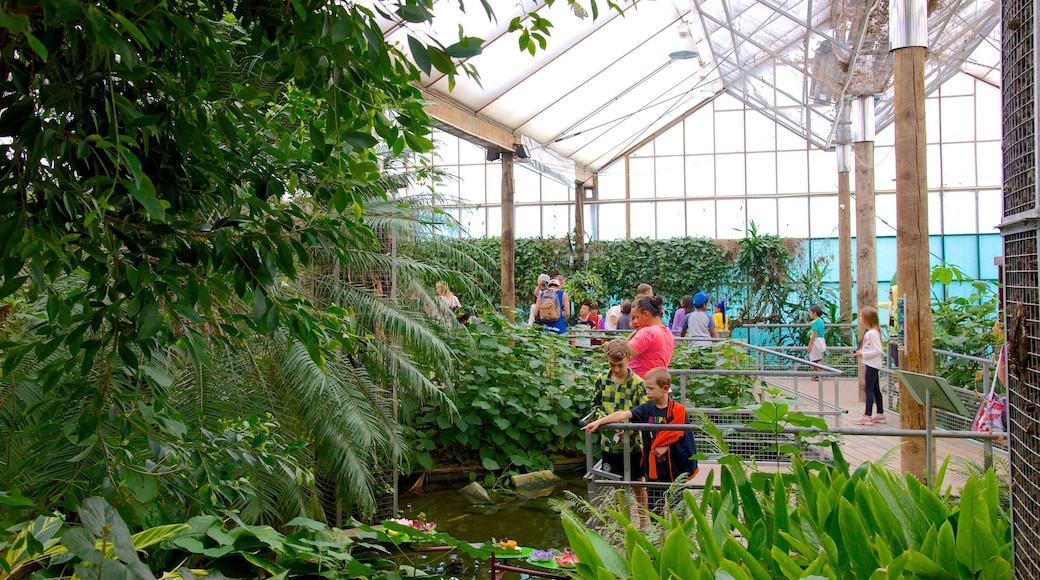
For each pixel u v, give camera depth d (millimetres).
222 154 2020
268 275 1946
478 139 12422
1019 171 2059
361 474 5121
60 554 2002
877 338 9781
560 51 11094
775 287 20375
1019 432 2035
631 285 21297
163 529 2240
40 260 1609
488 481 8430
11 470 2635
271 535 2562
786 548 2500
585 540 2361
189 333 2035
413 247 7078
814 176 20969
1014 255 2086
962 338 9805
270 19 1797
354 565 2613
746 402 9242
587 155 19812
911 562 2160
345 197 1974
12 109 1521
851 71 11234
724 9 12141
